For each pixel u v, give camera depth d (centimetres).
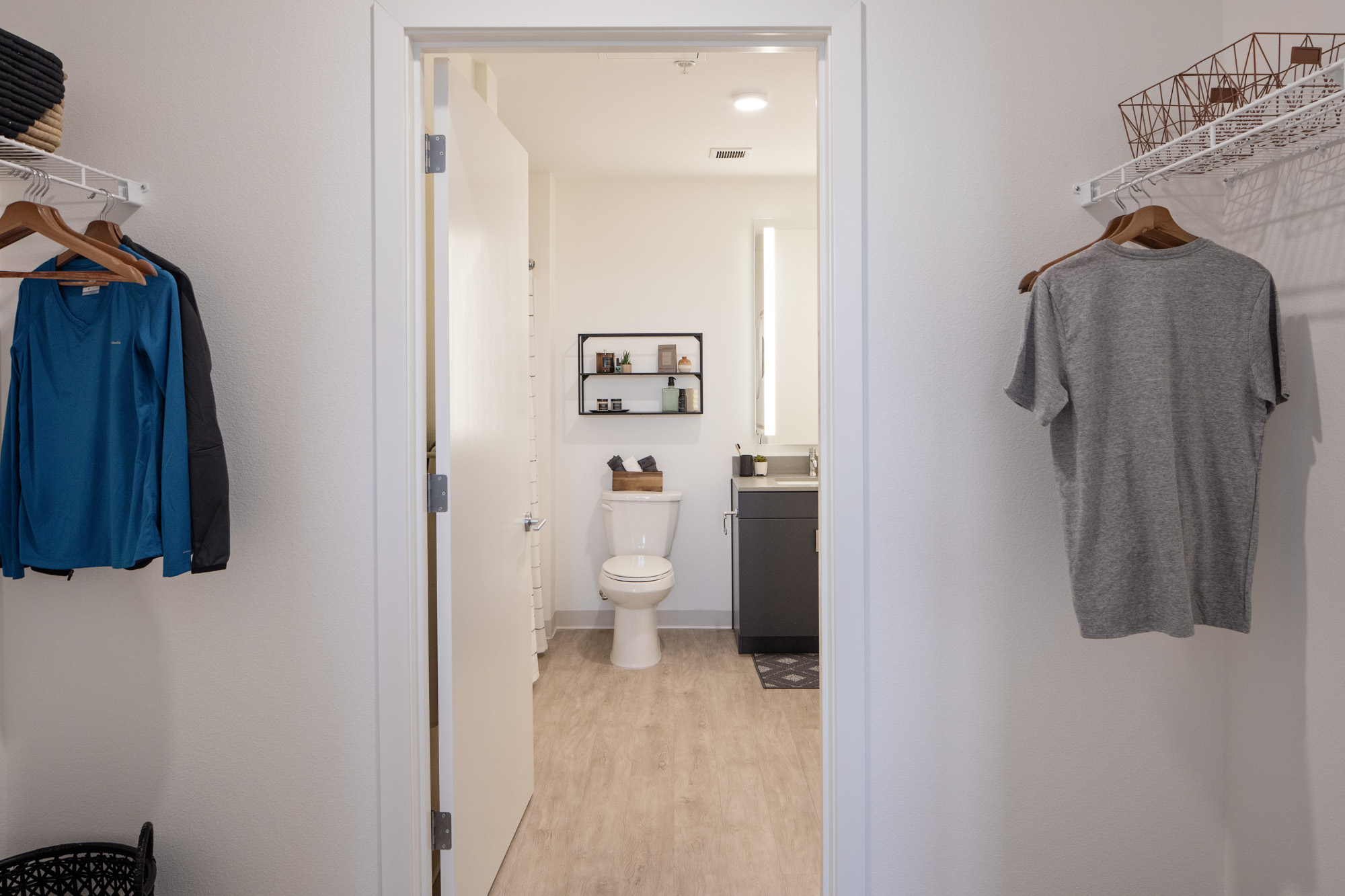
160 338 143
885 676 162
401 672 160
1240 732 161
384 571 159
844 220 159
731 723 302
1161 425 136
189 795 165
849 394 160
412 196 161
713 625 431
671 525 403
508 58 270
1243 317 139
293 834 164
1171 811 165
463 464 177
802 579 382
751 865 209
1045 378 137
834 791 164
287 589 162
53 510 145
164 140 159
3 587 165
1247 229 157
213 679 164
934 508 162
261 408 161
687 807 238
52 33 159
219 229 160
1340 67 115
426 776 168
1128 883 165
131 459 145
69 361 146
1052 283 138
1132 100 159
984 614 163
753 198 419
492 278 201
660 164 390
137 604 164
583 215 420
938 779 163
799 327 415
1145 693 164
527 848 216
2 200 162
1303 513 145
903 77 159
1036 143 160
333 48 158
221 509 147
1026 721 164
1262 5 149
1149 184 160
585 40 161
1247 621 139
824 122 163
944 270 160
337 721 163
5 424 149
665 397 419
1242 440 139
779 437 417
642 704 322
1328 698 140
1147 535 137
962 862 164
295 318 160
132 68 159
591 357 425
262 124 159
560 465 428
